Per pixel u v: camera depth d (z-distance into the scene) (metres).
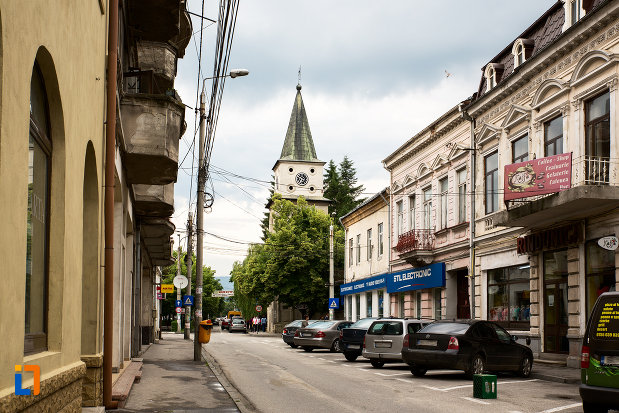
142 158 13.56
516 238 22.59
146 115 13.45
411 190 33.88
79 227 7.86
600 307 9.90
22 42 4.88
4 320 4.57
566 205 17.45
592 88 18.30
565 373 16.81
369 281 39.31
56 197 6.89
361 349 22.30
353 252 44.88
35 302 6.41
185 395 12.41
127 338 18.73
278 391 13.72
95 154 9.12
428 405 11.62
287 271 53.56
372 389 14.07
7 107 4.52
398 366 20.39
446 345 15.91
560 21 21.06
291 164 81.38
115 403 10.14
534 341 21.06
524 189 18.75
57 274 6.86
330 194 82.31
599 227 17.91
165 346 31.30
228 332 73.69
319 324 29.14
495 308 24.53
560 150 20.25
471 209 26.05
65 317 6.98
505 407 11.38
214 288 106.38
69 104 7.00
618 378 9.46
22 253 5.04
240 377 16.61
